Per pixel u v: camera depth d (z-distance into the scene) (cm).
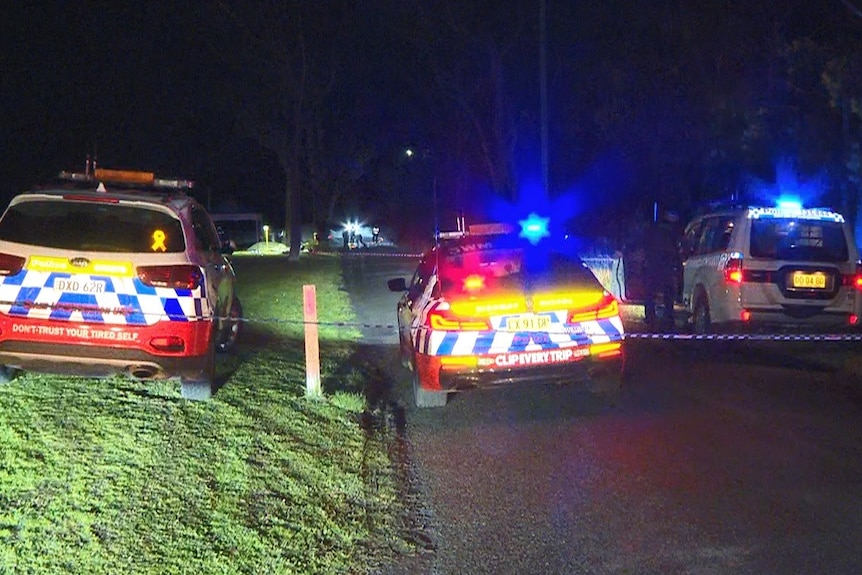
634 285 1463
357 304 1819
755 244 1116
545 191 2011
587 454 695
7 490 557
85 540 499
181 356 748
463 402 871
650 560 500
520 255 855
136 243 750
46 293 726
